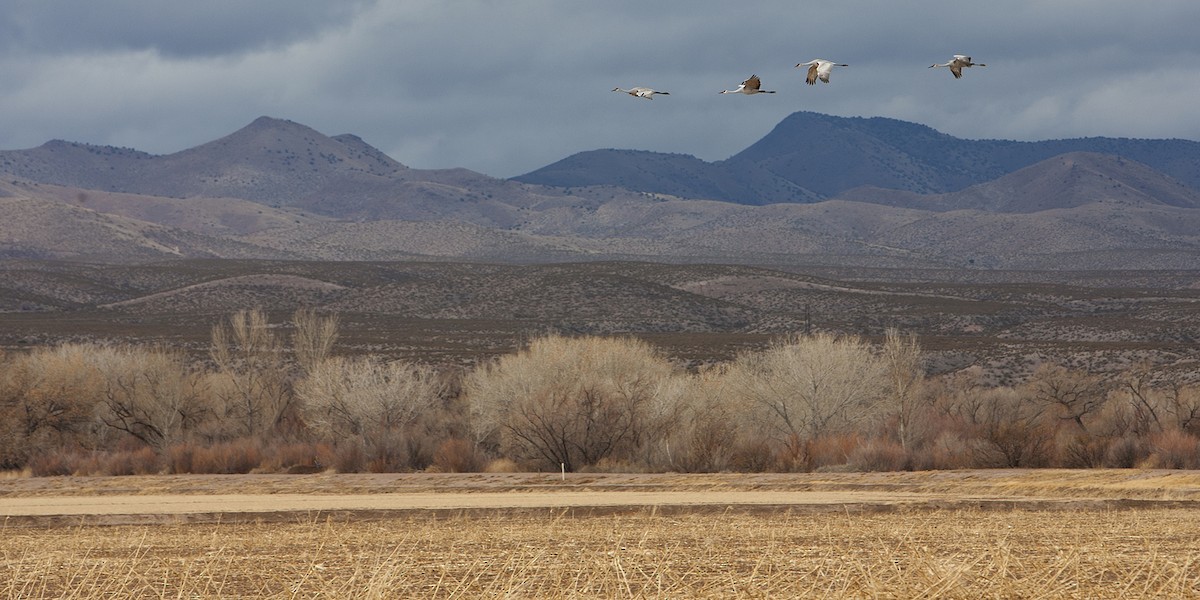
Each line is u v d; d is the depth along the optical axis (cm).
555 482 7362
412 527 4416
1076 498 5753
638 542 3612
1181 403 9006
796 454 7962
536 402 8394
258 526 4647
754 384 9250
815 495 6169
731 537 3753
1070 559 2722
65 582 2875
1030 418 9162
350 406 9231
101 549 3684
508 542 3672
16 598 2659
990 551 2977
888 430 8819
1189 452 7138
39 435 9456
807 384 8988
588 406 8344
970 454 7706
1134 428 8988
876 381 9156
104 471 8588
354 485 7412
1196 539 3634
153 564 3180
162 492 7350
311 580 2816
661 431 8375
